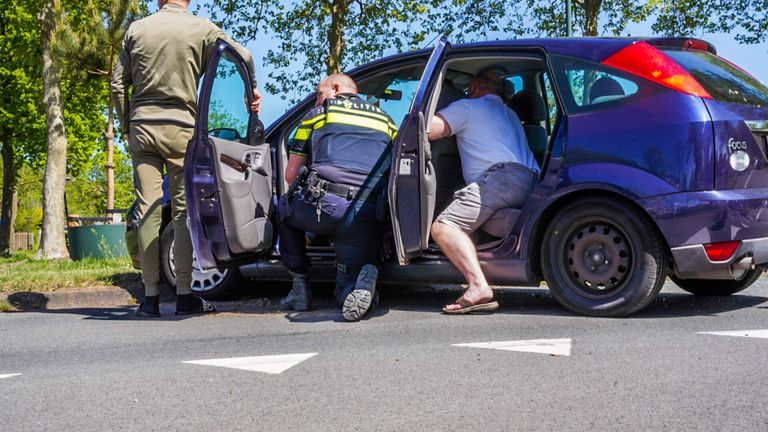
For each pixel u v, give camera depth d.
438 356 3.44
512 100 5.48
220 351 3.79
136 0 16.00
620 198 4.39
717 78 4.53
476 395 2.80
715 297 5.26
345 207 4.84
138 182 5.12
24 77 27.11
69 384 3.19
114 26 15.83
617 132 4.41
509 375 3.06
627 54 4.51
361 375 3.15
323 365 3.36
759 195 4.30
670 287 5.91
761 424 2.38
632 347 3.50
